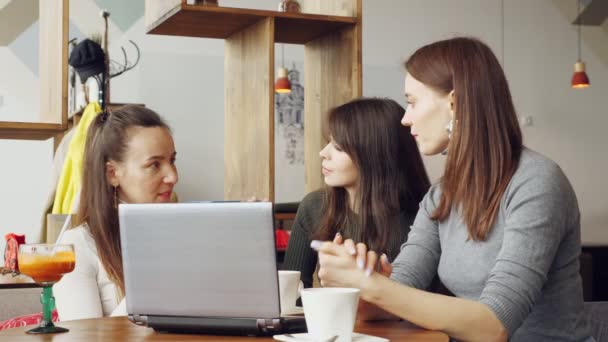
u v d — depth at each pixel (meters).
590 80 9.31
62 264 1.50
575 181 9.26
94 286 1.99
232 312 1.33
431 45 1.76
